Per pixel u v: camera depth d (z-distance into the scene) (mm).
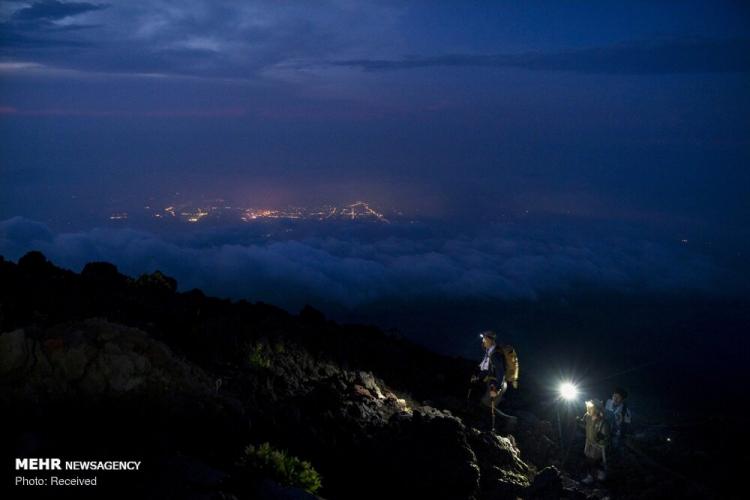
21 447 6324
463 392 14742
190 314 13266
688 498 10164
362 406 11391
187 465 6832
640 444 12578
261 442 8711
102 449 6805
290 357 12453
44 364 7559
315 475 7922
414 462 9680
